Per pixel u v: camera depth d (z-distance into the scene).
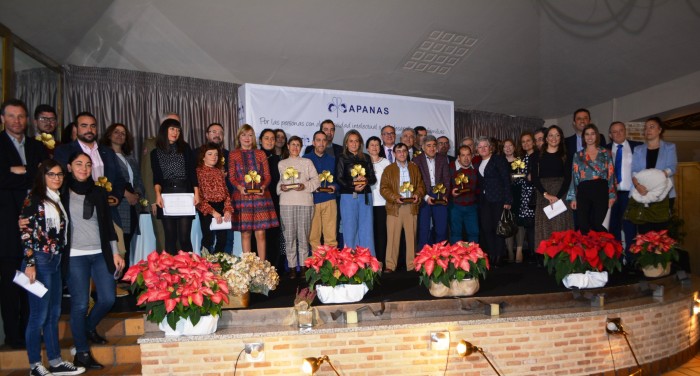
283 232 5.54
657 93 7.33
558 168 5.65
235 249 5.89
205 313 3.57
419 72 7.59
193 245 5.78
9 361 3.80
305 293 3.91
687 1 5.85
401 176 5.86
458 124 8.74
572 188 5.47
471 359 3.88
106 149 4.59
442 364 3.84
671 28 6.29
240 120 6.60
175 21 5.92
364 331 3.73
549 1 6.73
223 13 5.96
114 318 4.15
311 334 3.66
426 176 6.03
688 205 9.08
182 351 3.54
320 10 6.18
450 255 4.25
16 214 3.80
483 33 7.04
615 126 5.78
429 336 3.83
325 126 6.00
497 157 6.12
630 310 4.26
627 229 5.77
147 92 6.55
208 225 5.22
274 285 4.28
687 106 6.96
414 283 5.05
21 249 3.79
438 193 5.98
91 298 4.47
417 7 6.43
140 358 3.86
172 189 4.62
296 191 5.38
